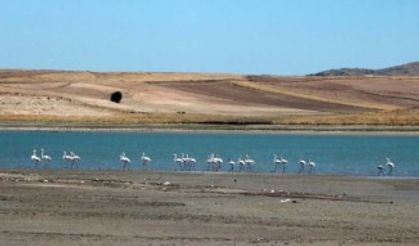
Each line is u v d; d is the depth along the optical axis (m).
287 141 109.12
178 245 23.42
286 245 23.69
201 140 109.81
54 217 28.77
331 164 64.62
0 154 72.00
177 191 38.53
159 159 68.50
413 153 80.50
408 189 42.62
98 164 61.91
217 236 25.22
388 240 24.88
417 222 28.95
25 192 36.69
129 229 26.36
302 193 39.25
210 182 45.38
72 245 23.11
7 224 26.95
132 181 44.78
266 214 30.44
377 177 51.28
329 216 30.19
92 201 33.62
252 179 47.94
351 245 23.88
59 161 63.97
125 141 103.44
